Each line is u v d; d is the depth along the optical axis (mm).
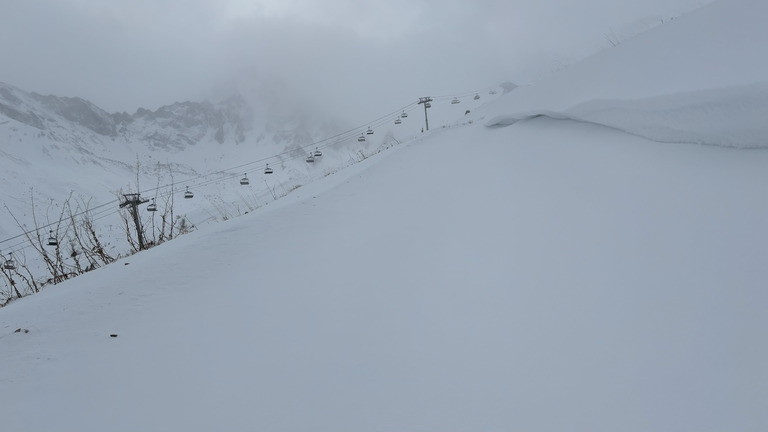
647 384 1761
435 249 3736
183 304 3654
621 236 2695
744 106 2408
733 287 1956
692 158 2926
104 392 2502
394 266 3633
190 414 2203
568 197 3533
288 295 3488
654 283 2219
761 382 1572
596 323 2174
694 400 1626
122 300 3871
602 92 4117
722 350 1749
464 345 2361
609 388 1811
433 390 2080
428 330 2590
